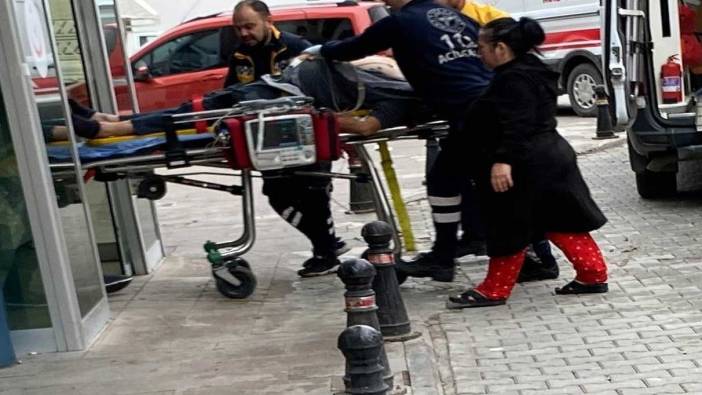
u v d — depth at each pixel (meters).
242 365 5.48
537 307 6.39
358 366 4.14
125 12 19.31
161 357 5.71
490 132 6.18
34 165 5.64
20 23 5.66
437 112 6.51
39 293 5.83
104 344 6.02
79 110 6.71
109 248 7.64
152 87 14.73
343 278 4.99
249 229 6.93
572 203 6.36
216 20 14.88
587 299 6.48
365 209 10.07
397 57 6.52
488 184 6.24
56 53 6.11
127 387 5.24
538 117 6.15
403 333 5.81
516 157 6.07
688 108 9.01
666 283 6.71
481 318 6.25
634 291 6.57
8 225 5.75
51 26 6.13
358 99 6.55
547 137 6.20
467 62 6.43
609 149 13.21
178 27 14.98
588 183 10.76
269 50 7.19
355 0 15.88
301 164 6.32
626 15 8.73
